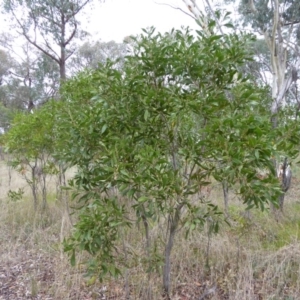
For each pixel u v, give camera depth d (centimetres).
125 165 221
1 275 348
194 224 234
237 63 235
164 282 292
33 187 572
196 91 234
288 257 337
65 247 239
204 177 243
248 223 399
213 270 333
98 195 252
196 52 223
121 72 248
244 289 279
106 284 318
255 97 228
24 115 567
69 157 270
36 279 337
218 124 206
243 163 199
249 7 714
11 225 490
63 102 502
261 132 198
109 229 238
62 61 1316
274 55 587
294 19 742
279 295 291
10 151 563
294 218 480
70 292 305
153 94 224
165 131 246
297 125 226
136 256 303
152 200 212
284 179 488
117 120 245
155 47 230
